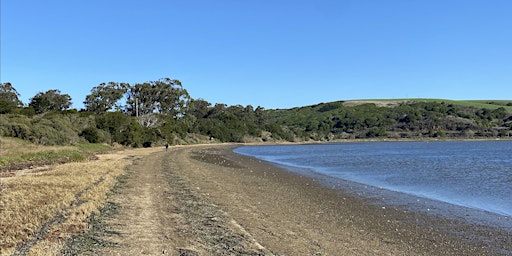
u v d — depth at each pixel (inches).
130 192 677.3
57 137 1929.1
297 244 404.5
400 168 1385.3
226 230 443.2
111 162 1267.2
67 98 3897.6
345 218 546.0
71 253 348.8
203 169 1208.8
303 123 6505.9
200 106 5236.2
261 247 386.0
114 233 415.8
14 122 1835.6
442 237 455.8
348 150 3041.3
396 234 465.7
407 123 6033.5
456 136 5502.0
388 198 724.0
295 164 1585.9
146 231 426.9
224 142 4468.5
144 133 2967.5
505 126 5595.5
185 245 383.9
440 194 776.3
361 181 987.3
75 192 629.6
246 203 625.6
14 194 589.0
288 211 577.3
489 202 687.7
